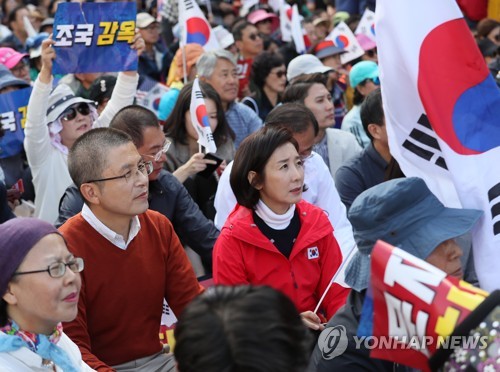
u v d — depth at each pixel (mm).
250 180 4094
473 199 3336
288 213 4137
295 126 4840
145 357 4098
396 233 2951
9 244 3068
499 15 11078
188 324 2029
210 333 1989
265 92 8664
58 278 3088
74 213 4766
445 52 3383
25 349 3119
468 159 3346
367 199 2986
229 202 4922
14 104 6570
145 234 4047
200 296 2109
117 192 3844
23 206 6141
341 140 6578
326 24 12867
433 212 2980
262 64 8562
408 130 3564
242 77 9891
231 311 2018
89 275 3908
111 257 3941
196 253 5109
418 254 2914
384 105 3598
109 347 4023
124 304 3992
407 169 3598
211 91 6184
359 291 3020
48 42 5637
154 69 10867
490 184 3314
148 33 10773
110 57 5770
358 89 8195
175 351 2064
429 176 3566
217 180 5773
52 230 3139
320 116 6445
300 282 4160
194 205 5020
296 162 4070
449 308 2357
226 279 4105
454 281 2420
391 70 3518
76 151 3895
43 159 5902
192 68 8195
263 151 4027
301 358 2055
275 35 12984
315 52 10211
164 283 4129
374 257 2514
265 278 4129
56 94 5977
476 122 3365
